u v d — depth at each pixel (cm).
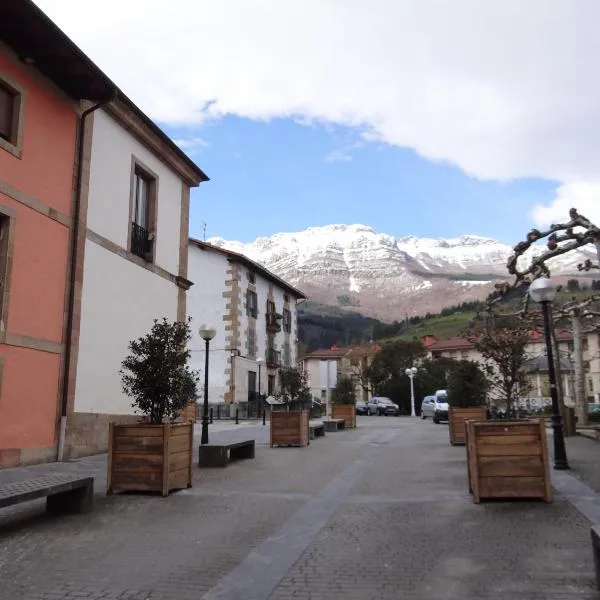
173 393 938
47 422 1177
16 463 1086
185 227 1847
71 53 1150
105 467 1096
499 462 731
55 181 1232
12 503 558
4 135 1120
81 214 1302
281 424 1611
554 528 596
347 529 619
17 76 1138
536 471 725
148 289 1608
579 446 1423
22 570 486
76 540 579
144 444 824
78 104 1316
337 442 1762
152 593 432
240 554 532
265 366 3894
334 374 2817
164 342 948
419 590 432
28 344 1129
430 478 962
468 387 2059
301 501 774
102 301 1376
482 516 660
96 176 1373
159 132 1602
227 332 3459
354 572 477
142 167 1593
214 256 3544
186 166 1811
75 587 445
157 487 813
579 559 493
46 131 1212
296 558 517
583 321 2211
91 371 1321
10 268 1092
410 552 530
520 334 1405
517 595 417
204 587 445
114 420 1402
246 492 842
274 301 4134
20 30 1090
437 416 3184
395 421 3584
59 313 1227
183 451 875
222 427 2459
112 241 1431
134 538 588
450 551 529
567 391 5109
